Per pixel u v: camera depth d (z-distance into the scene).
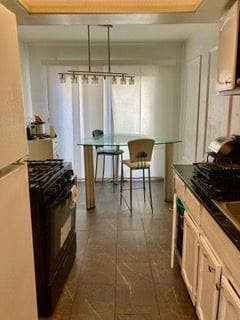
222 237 1.32
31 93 5.08
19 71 1.13
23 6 1.87
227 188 1.65
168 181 4.10
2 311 0.98
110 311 2.00
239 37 1.73
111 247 2.88
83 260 2.65
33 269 1.32
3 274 0.99
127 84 5.00
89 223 3.46
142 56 4.95
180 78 5.03
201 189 1.78
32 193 1.77
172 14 2.04
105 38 4.55
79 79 4.96
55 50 4.92
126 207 3.97
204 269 1.60
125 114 5.13
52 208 1.87
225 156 2.00
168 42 4.86
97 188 4.87
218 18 2.13
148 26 3.80
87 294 2.17
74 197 2.46
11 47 1.05
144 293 2.18
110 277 2.38
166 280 2.33
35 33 4.16
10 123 1.03
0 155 0.94
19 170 1.14
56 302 2.06
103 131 5.06
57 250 2.05
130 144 3.53
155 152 5.25
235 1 1.80
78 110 5.10
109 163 5.26
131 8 1.98
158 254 2.73
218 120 3.00
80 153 5.24
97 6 1.98
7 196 1.02
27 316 1.23
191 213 1.90
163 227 3.33
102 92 5.04
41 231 1.82
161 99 5.10
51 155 4.36
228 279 1.26
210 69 3.31
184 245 2.09
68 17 2.08
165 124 5.19
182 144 4.98
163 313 1.98
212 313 1.43
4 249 1.00
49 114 5.12
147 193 4.57
